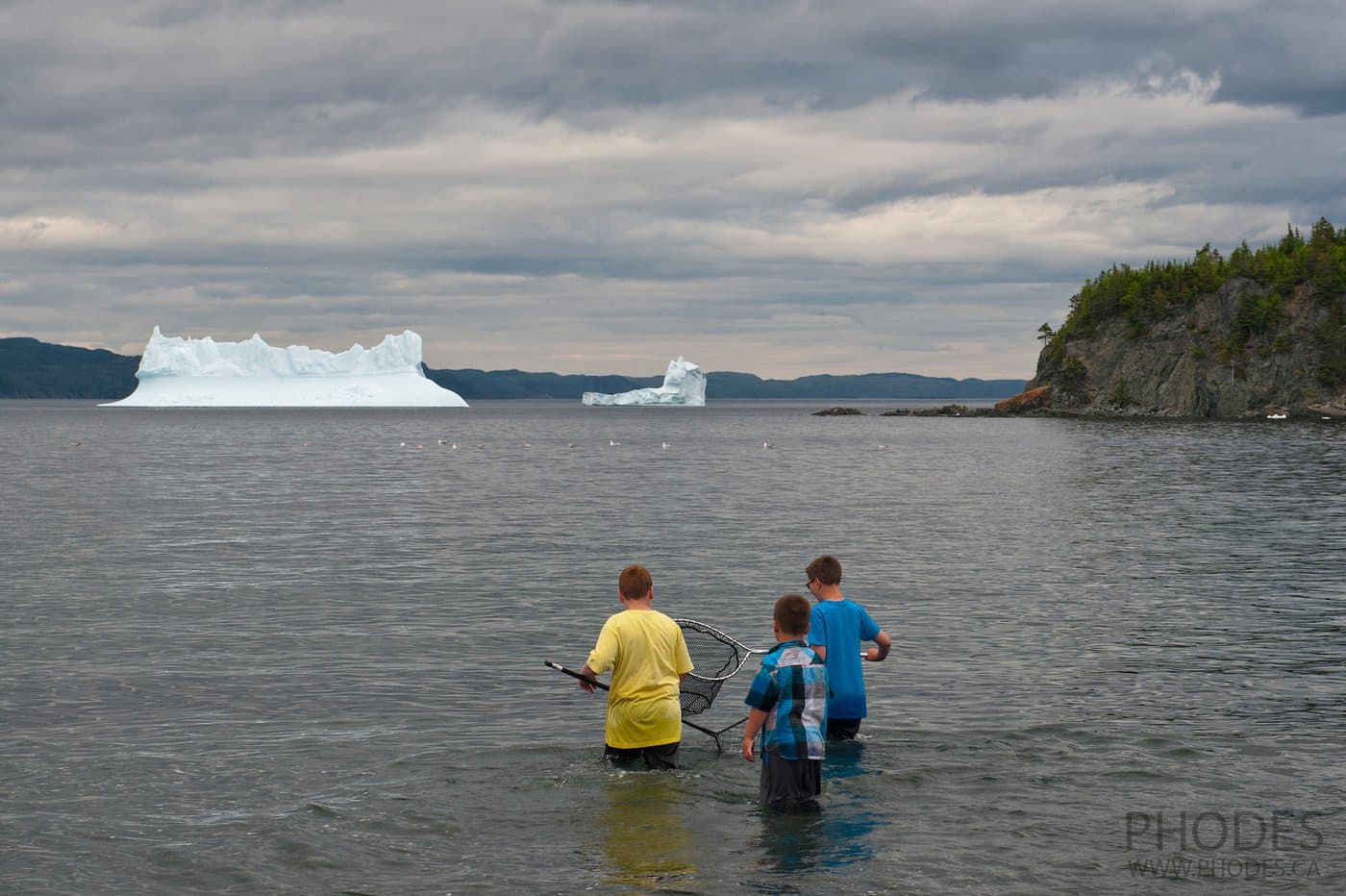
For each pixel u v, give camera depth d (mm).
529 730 10227
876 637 9992
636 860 7133
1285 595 17500
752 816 7965
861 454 75312
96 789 8477
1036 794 8344
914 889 6676
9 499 37719
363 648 13820
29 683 11961
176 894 6613
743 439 107938
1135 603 16859
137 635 14648
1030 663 12805
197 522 29938
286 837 7508
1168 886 6715
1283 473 48594
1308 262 199125
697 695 10320
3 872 6906
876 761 9141
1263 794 8328
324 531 27750
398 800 8258
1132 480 45438
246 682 12047
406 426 160250
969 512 32250
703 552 23391
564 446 92125
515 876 6887
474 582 19328
